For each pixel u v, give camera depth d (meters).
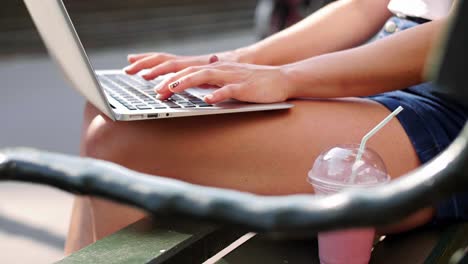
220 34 8.25
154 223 1.05
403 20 1.36
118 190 0.35
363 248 0.99
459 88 0.34
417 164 1.14
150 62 1.44
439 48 0.35
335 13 1.53
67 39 1.04
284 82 1.16
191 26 8.26
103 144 1.15
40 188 2.99
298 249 1.14
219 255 1.87
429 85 1.21
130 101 1.17
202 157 1.11
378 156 1.00
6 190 2.95
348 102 1.20
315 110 1.15
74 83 1.32
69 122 4.14
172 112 1.04
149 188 0.34
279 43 1.50
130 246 0.96
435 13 1.27
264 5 4.75
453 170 0.33
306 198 0.34
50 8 1.03
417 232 1.18
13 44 6.50
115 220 1.13
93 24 7.45
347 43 1.52
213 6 8.74
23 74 5.56
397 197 0.33
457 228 1.13
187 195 0.34
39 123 4.11
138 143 1.12
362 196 0.33
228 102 1.15
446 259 1.04
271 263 1.08
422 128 1.15
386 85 1.17
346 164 0.96
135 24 7.75
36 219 2.66
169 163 1.12
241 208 0.33
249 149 1.10
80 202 1.21
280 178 1.11
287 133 1.11
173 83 1.14
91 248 0.95
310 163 1.11
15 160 0.35
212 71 1.15
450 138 1.17
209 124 1.12
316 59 1.20
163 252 0.94
